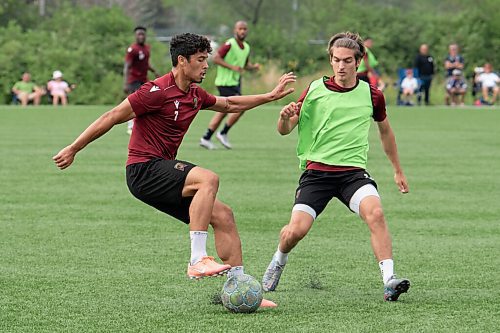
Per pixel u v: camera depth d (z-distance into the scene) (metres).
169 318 11.24
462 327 10.83
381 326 10.85
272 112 60.78
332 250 15.69
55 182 24.12
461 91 68.06
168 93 12.05
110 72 72.00
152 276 13.64
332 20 97.00
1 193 22.17
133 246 15.95
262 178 25.09
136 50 39.59
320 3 99.06
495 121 51.19
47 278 13.48
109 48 74.12
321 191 12.55
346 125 12.59
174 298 12.29
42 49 72.00
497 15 79.50
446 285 13.12
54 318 11.26
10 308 11.74
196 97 12.29
